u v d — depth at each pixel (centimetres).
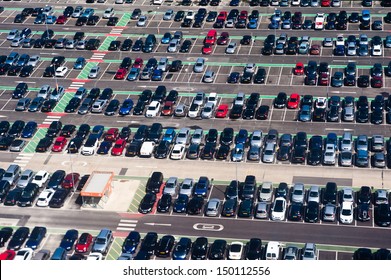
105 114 15412
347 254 11425
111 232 11988
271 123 14875
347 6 19425
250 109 15088
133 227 12219
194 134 14312
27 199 12775
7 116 15550
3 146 14412
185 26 18838
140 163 13862
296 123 14838
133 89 16338
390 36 17550
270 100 15650
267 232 11950
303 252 11238
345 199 12456
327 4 19388
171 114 15312
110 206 12738
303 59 17125
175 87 16325
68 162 14000
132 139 14625
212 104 15325
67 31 18988
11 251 11506
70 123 15225
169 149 14188
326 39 17588
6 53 18075
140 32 18750
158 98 15650
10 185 13275
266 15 19175
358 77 16362
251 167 13588
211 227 12119
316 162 13538
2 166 13988
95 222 12381
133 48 17862
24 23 19488
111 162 13938
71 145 14225
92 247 11644
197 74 16762
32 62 17362
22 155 14275
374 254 11219
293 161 13650
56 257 11312
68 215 12569
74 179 13300
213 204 12369
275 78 16462
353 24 18550
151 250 11462
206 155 13812
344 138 13988
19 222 12456
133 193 13062
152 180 13088
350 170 13412
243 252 11500
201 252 11356
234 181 12925
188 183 12925
